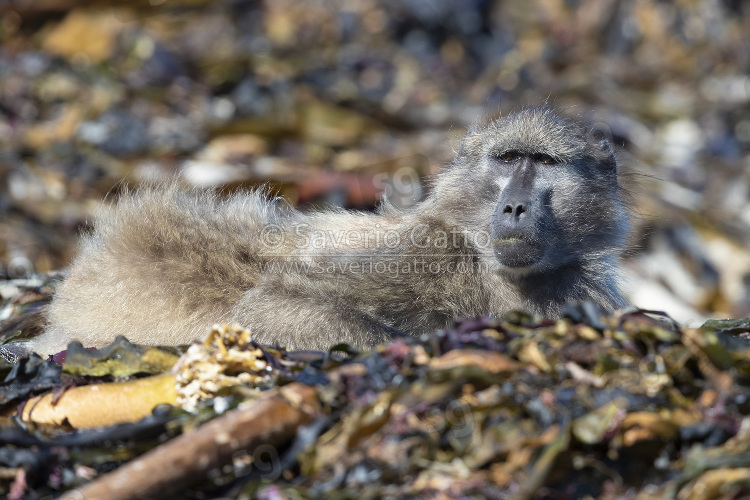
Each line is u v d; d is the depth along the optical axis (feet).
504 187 65.92
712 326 55.88
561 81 176.76
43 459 42.88
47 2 161.48
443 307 64.69
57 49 155.74
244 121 142.00
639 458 41.55
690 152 161.79
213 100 152.35
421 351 46.50
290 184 119.85
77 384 49.73
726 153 162.40
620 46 194.90
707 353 44.93
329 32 177.88
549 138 66.85
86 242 70.28
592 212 68.39
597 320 48.03
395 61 173.47
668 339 46.32
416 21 183.21
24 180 120.98
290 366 49.34
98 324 63.72
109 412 47.14
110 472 42.45
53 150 129.59
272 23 175.73
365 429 41.83
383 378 45.24
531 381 44.04
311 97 153.58
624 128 160.15
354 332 59.47
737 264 129.80
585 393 42.98
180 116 144.36
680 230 131.34
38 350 65.72
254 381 47.78
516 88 171.22
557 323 48.80
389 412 42.32
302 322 59.52
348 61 169.89
